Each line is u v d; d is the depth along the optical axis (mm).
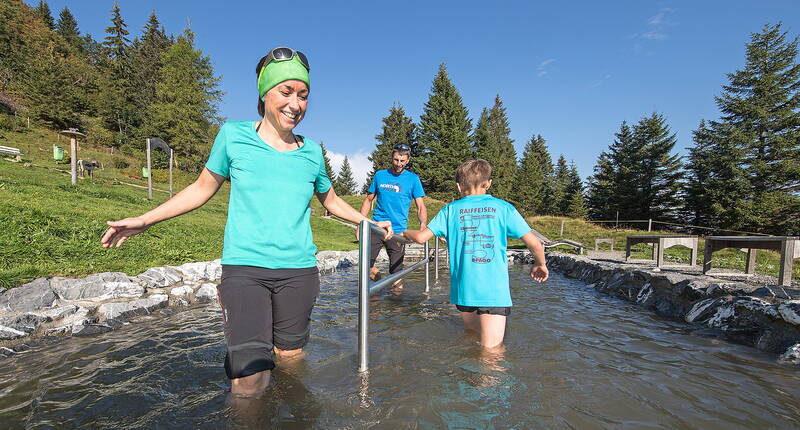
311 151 1771
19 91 41875
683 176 32844
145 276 3938
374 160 43156
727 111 27531
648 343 2492
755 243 3809
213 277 4676
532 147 60312
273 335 1790
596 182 42750
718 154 27203
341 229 16062
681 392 1646
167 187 24594
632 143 37438
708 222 29891
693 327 3076
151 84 49719
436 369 1844
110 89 48250
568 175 62500
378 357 2014
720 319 3037
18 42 52188
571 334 2639
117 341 2438
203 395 1578
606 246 13688
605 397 1560
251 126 1654
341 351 2123
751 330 2697
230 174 1658
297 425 1312
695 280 3861
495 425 1308
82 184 12539
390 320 2955
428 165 37688
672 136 34812
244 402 1491
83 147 34156
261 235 1597
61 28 72938
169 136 36656
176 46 36781
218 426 1313
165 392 1616
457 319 2998
